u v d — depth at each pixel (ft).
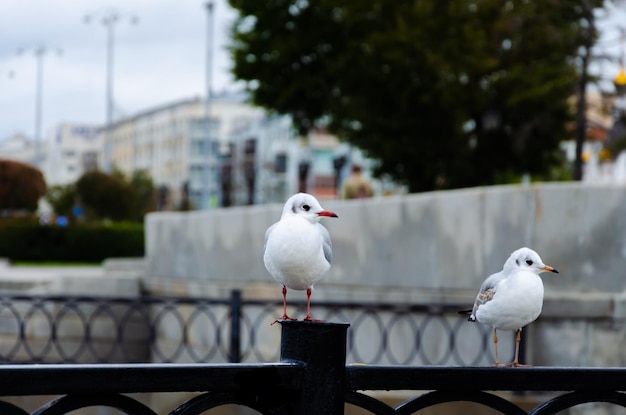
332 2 81.87
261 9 92.58
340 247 37.14
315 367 9.64
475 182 84.69
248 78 95.71
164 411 39.93
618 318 28.45
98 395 8.79
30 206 173.17
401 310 31.53
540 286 12.53
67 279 50.78
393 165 87.35
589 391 10.55
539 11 71.72
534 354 29.60
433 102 79.77
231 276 43.73
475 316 13.07
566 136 83.61
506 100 75.51
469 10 75.72
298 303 31.78
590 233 29.12
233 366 9.30
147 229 53.47
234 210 43.65
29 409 39.70
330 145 260.62
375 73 82.17
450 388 10.08
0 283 52.06
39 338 49.21
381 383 9.89
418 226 33.47
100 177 175.83
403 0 80.23
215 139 318.24
